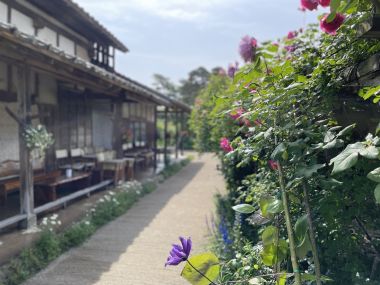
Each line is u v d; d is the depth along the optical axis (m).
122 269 4.50
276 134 2.10
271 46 2.28
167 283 4.11
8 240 5.10
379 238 2.39
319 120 2.17
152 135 20.33
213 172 14.80
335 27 1.99
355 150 1.51
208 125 8.41
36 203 7.12
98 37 12.59
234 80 2.33
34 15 8.80
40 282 4.09
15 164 8.11
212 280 2.01
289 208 2.05
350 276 2.33
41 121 9.12
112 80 7.41
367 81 2.13
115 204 7.44
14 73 8.05
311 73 2.35
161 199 9.11
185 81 48.62
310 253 2.47
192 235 5.95
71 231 5.55
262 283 2.26
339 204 2.06
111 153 12.66
